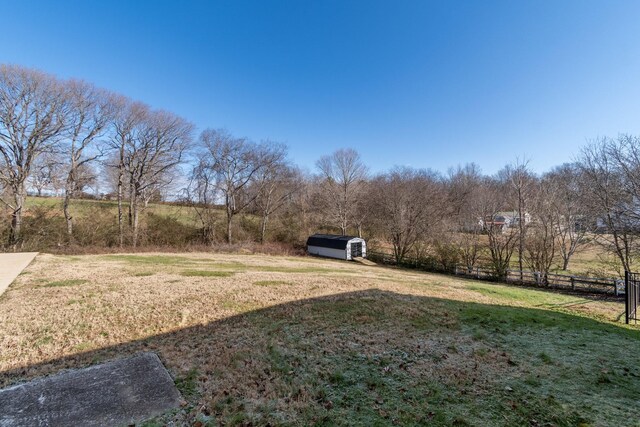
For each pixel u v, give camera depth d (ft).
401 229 83.87
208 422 10.69
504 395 12.50
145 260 57.21
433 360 15.97
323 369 14.78
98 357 15.90
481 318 23.99
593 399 12.19
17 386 12.69
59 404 11.53
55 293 27.86
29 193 72.64
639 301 28.76
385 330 20.58
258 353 16.51
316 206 118.83
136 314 22.52
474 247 69.15
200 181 96.68
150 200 93.81
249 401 12.03
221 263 58.54
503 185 75.72
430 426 10.44
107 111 76.79
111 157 81.05
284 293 30.40
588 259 65.82
